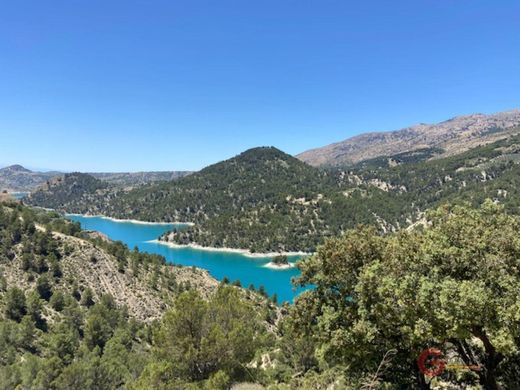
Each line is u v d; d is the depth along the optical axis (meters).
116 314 110.12
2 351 73.62
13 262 140.62
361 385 20.61
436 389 21.34
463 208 21.36
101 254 160.38
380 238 23.17
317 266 23.64
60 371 50.34
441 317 16.41
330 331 21.38
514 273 17.56
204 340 25.62
